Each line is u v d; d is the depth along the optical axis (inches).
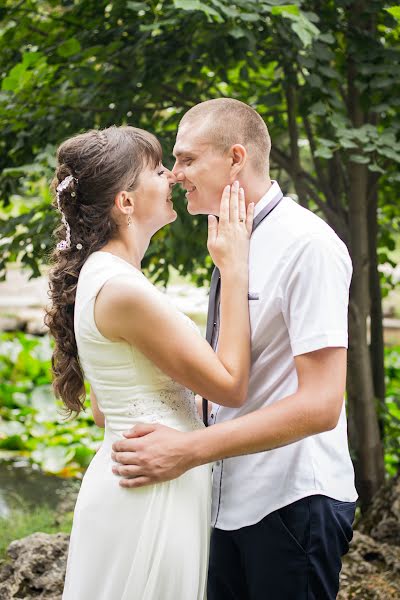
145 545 80.4
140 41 146.6
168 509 81.4
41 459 228.5
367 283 170.7
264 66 159.0
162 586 81.0
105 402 84.1
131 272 81.8
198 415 89.7
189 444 78.3
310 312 80.0
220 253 84.5
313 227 83.0
